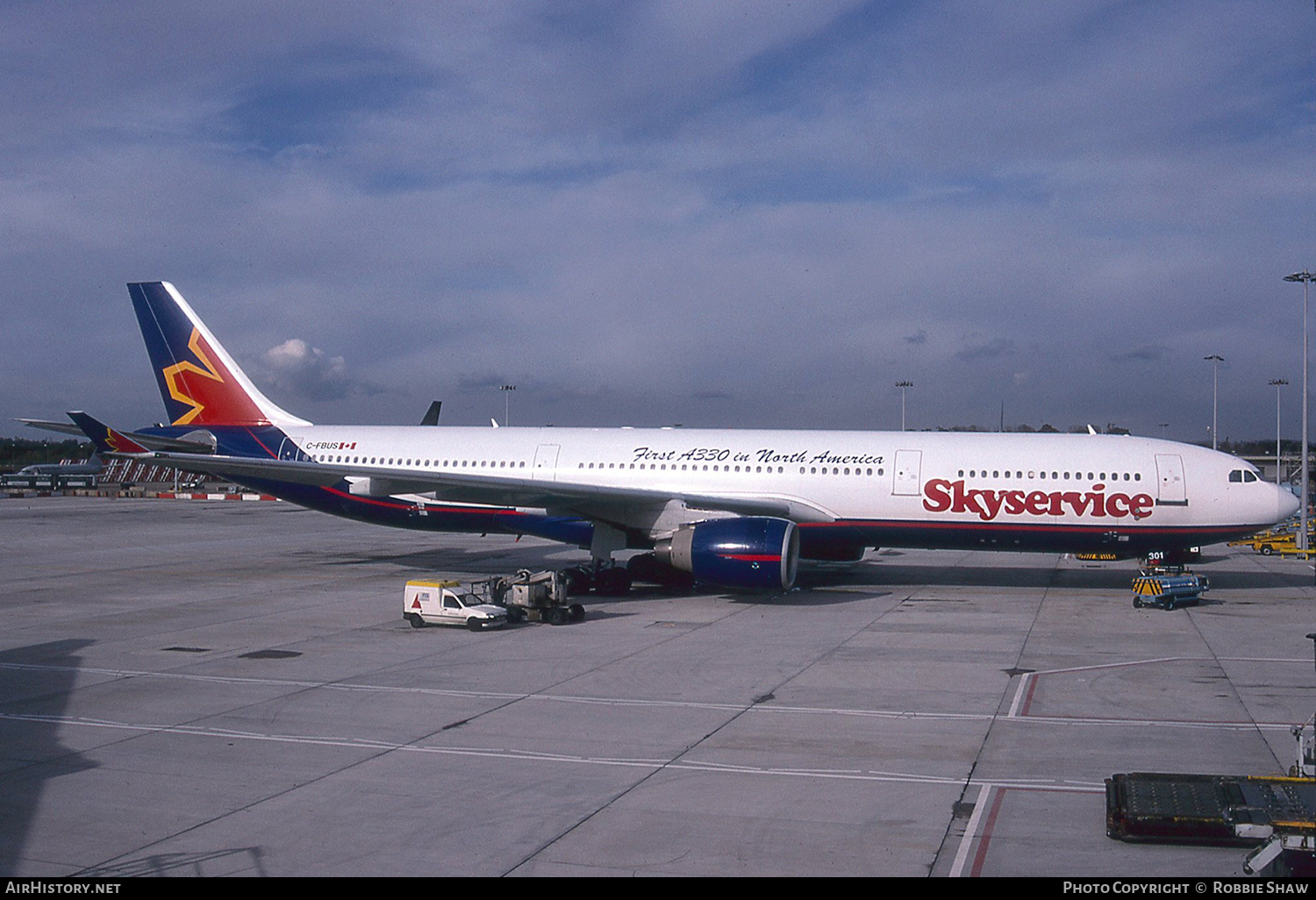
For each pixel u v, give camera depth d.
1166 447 28.33
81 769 12.78
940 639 21.75
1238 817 10.23
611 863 9.82
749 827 10.80
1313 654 20.05
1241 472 27.47
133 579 31.95
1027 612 25.41
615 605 26.62
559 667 18.84
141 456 27.89
